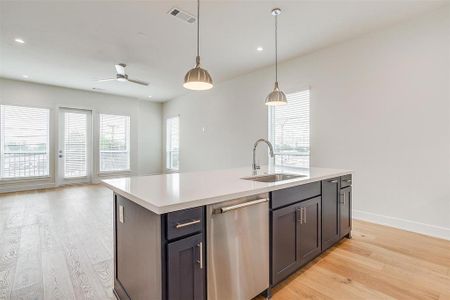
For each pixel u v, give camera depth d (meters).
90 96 6.73
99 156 6.91
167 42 3.57
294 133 4.29
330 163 3.77
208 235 1.34
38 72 5.01
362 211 3.41
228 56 4.12
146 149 8.05
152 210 1.19
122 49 3.83
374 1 2.58
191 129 6.91
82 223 3.35
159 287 1.17
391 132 3.12
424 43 2.84
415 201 2.95
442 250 2.43
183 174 2.36
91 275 2.03
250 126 5.09
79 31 3.23
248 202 1.53
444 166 2.73
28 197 4.96
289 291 1.78
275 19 2.93
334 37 3.43
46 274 2.03
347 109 3.55
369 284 1.85
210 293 1.35
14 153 5.64
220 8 2.69
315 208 2.16
